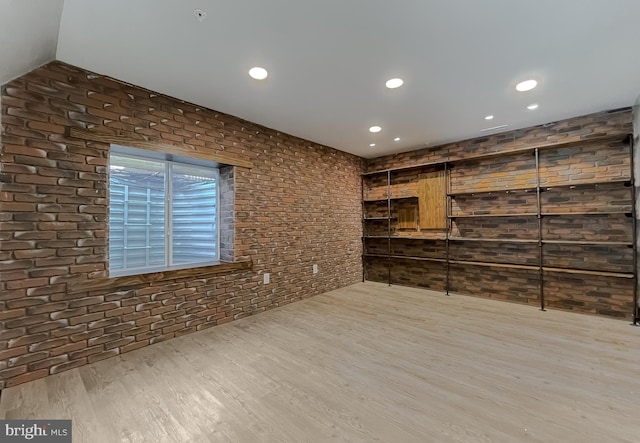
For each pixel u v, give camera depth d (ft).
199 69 7.93
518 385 6.72
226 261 11.81
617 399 6.15
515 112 11.25
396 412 5.81
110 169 9.23
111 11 5.63
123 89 8.58
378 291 15.96
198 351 8.64
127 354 8.46
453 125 12.66
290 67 7.89
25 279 7.00
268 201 12.82
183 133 9.92
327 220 16.01
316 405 6.05
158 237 10.36
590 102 10.41
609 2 5.61
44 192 7.25
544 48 7.13
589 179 11.75
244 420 5.59
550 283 12.73
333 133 13.69
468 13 5.88
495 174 14.12
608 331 9.91
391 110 10.95
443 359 8.03
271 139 12.98
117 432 5.27
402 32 6.46
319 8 5.67
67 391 6.57
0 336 6.68
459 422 5.50
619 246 11.24
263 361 7.98
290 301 13.73
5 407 5.99
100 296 8.16
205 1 5.43
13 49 5.84
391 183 17.92
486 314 11.88
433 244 16.21
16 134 6.88
